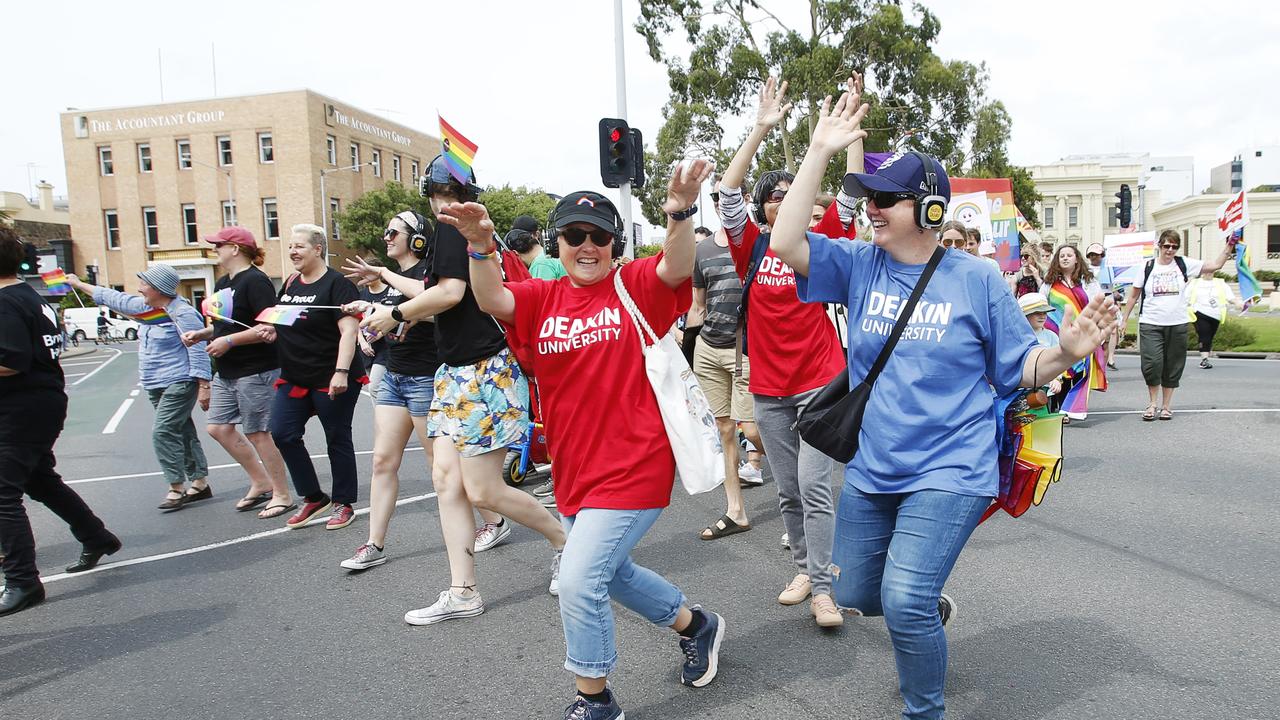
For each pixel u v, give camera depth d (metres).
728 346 4.89
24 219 52.09
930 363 2.39
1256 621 3.37
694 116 27.80
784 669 3.11
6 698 3.11
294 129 40.56
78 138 42.94
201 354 6.10
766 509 5.46
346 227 40.97
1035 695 2.83
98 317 39.22
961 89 28.47
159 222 42.69
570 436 2.71
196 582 4.37
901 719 2.68
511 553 4.67
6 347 3.87
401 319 3.41
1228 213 9.11
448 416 3.57
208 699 3.05
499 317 2.76
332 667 3.28
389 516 4.53
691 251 2.59
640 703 2.89
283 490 5.75
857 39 27.20
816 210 3.94
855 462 2.53
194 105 41.62
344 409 5.27
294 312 4.97
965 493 2.30
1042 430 2.50
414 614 3.68
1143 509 5.04
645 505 2.64
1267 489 5.39
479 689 3.04
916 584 2.28
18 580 4.02
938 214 2.41
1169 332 7.86
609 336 2.67
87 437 10.37
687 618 2.94
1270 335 19.05
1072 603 3.62
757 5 27.50
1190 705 2.72
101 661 3.41
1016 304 2.40
